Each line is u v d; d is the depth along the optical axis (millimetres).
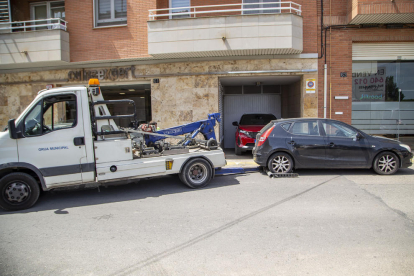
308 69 10422
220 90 11828
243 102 13953
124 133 6188
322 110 10555
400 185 6449
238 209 5195
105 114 6758
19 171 5691
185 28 9727
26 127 5535
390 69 11062
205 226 4473
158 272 3227
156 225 4570
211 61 10648
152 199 5988
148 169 6277
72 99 5785
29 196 5574
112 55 10680
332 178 7219
